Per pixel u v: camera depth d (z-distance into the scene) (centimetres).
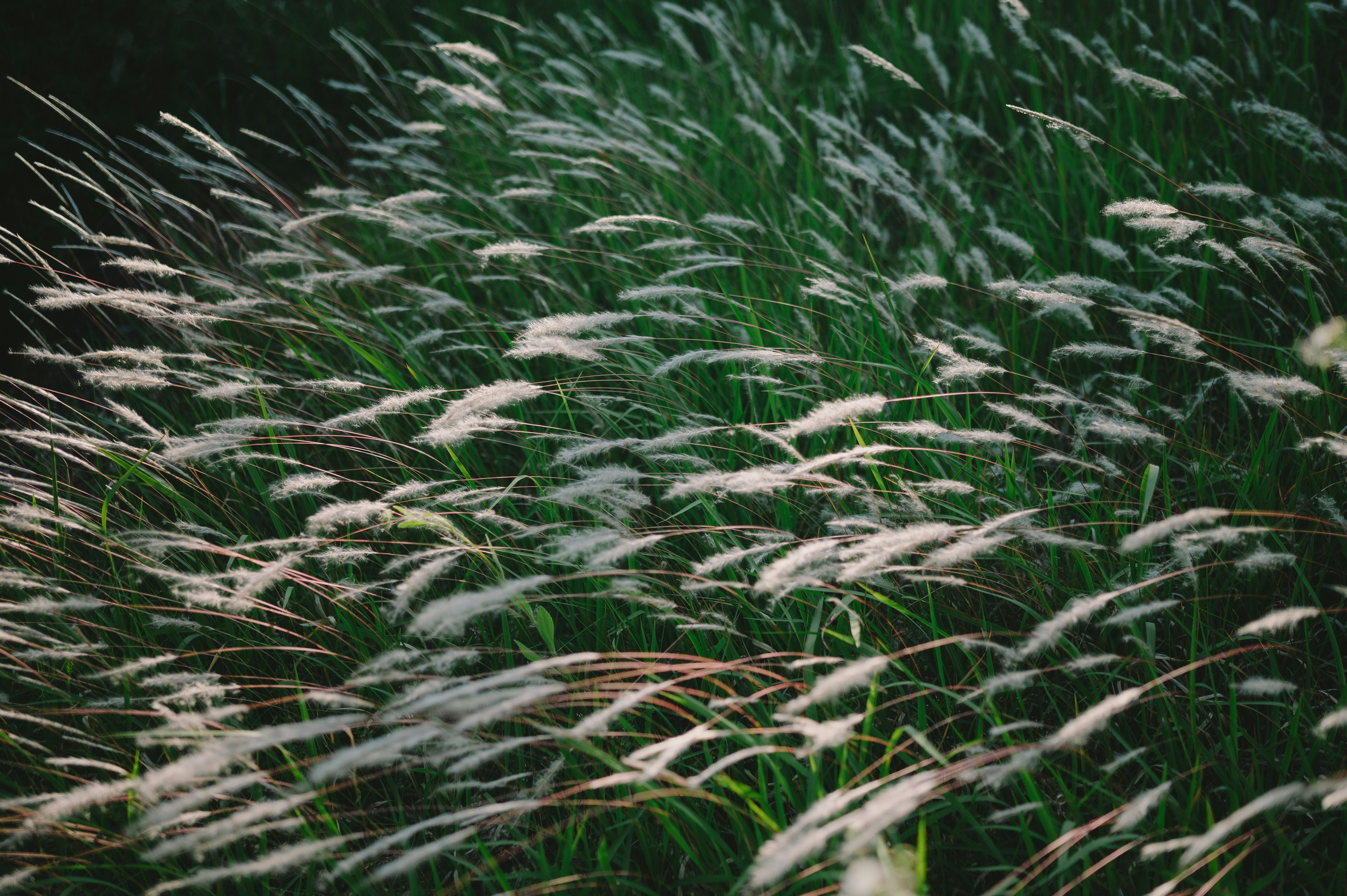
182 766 188
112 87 387
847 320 296
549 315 322
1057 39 453
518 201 411
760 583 200
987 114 449
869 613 227
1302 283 289
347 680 228
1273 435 242
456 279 362
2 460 279
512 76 485
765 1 565
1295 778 212
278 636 235
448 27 564
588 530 220
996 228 315
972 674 222
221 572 242
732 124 442
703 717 215
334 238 382
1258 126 362
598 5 582
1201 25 410
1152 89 261
